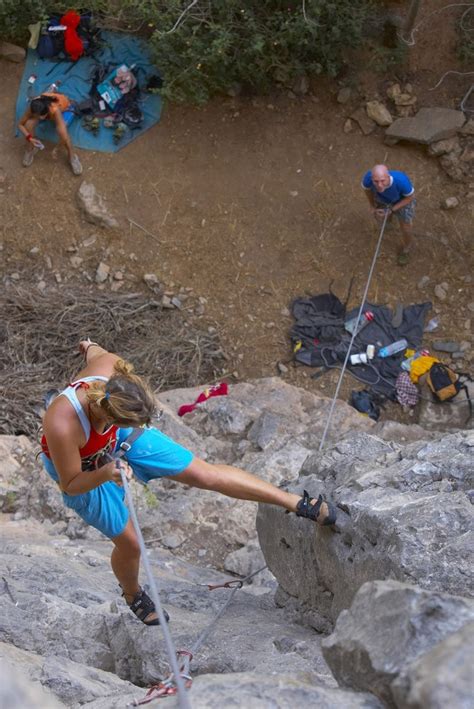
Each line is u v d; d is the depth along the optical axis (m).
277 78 19.59
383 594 3.73
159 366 18.86
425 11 20.27
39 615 7.21
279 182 20.23
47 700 2.94
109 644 7.14
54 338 18.70
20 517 12.45
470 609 3.56
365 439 7.93
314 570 7.39
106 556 10.75
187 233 20.16
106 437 6.07
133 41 20.33
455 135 19.92
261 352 19.52
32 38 20.16
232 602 8.75
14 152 20.56
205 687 3.54
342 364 19.17
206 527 12.07
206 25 18.50
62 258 20.20
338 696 3.48
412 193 17.36
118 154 20.42
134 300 19.78
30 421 16.52
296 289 19.86
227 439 15.14
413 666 3.17
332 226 20.06
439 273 19.77
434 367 18.25
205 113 20.39
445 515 5.96
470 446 6.83
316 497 7.11
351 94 20.33
